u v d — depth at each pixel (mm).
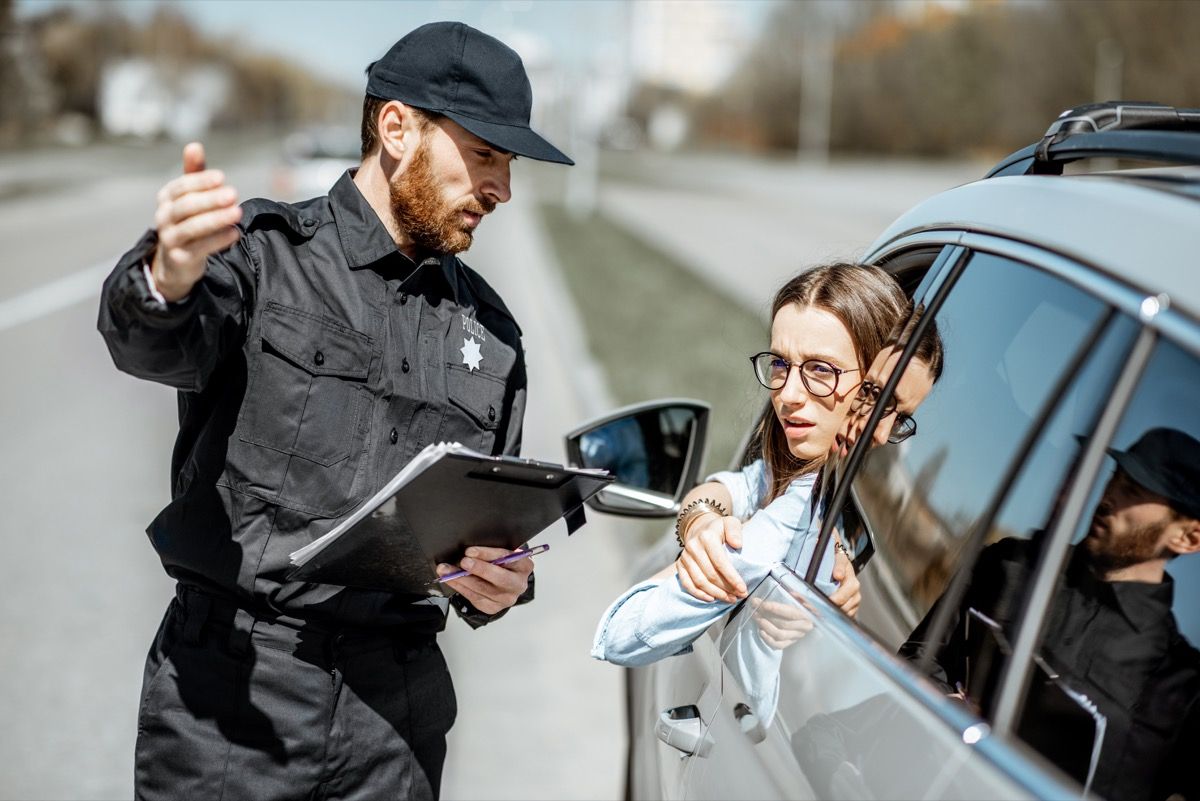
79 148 73188
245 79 144125
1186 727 1637
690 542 2008
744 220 39406
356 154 28766
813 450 2021
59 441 8172
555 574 6207
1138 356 1337
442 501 1864
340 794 2145
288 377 2041
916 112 81250
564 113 43719
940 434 1812
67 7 95062
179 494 2137
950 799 1241
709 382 11039
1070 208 1589
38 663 4691
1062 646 1566
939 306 1887
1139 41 48750
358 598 2102
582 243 28750
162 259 1707
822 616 1738
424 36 2129
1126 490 1497
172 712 2072
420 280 2180
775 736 1681
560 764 4254
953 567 1665
